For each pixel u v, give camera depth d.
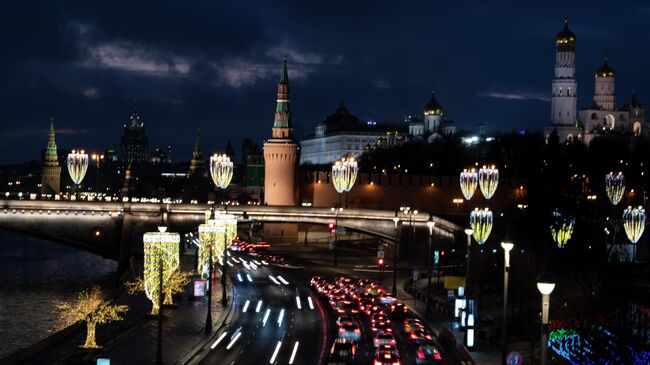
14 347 126.50
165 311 131.38
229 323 122.38
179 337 110.19
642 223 179.38
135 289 146.38
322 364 94.00
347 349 95.00
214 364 94.12
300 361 95.56
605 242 177.75
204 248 147.75
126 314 128.38
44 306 161.38
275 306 139.75
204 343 106.56
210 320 114.00
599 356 89.94
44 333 137.00
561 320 106.69
